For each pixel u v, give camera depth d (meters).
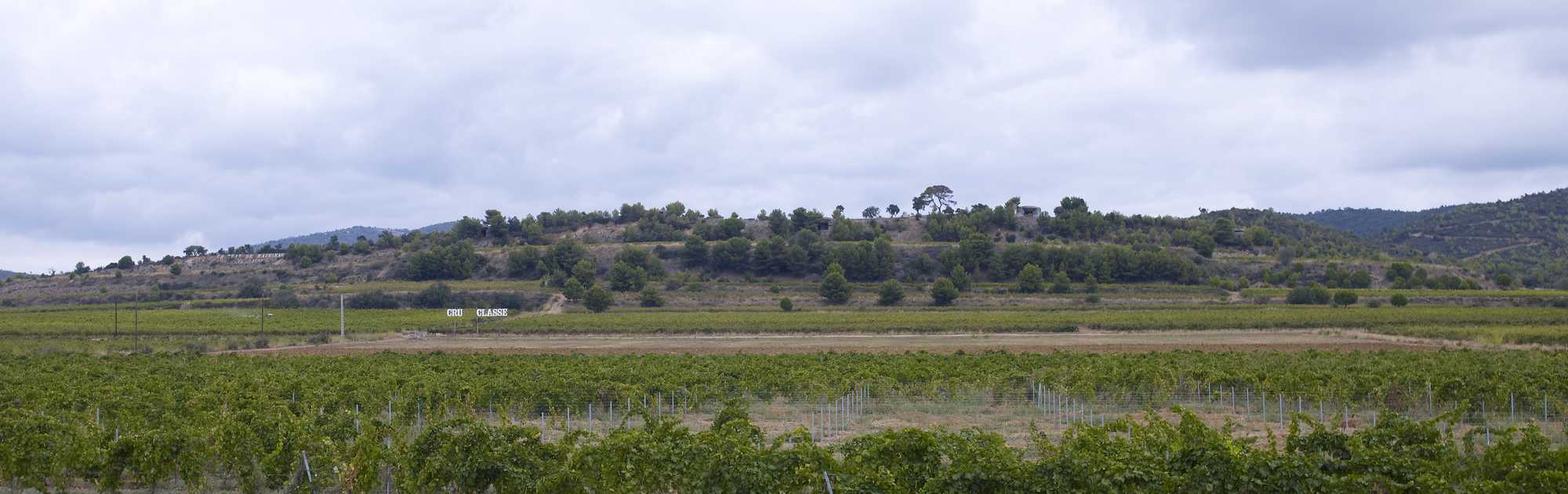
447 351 80.81
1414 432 18.86
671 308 139.62
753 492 18.22
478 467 19.50
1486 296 125.75
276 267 196.62
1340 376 38.94
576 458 19.27
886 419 37.19
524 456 19.77
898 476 18.14
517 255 183.00
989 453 17.72
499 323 114.62
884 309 134.00
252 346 89.88
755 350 77.81
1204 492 17.14
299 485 20.92
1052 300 141.62
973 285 155.75
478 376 46.44
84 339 97.44
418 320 123.50
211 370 51.19
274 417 23.38
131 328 107.88
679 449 19.28
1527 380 38.50
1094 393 40.16
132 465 21.73
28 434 22.11
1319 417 34.66
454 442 19.83
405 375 46.75
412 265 178.62
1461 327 89.56
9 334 101.56
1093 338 89.94
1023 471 17.16
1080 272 164.75
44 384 41.66
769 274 177.62
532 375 45.50
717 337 97.44
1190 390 42.50
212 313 134.00
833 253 174.38
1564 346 74.31
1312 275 169.62
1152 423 20.02
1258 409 39.50
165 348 84.88
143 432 22.03
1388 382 38.41
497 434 20.05
